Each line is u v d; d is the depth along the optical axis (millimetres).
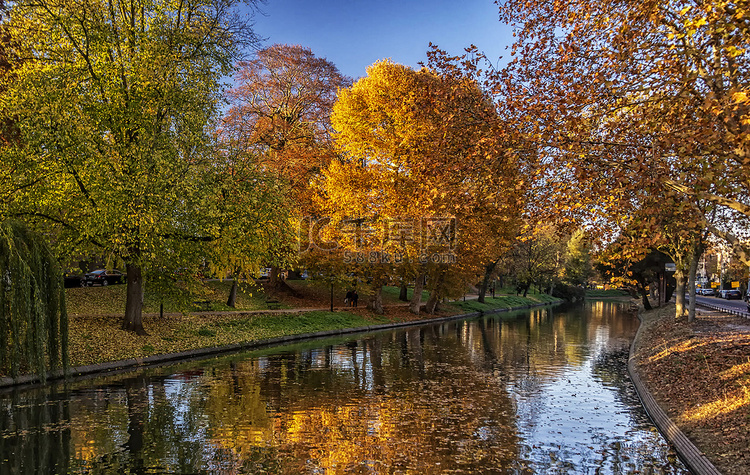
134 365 19672
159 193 18734
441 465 9453
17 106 17891
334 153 36281
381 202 31656
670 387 14484
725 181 8812
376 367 20266
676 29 9555
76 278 33031
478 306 62438
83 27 19312
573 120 9734
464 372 19281
